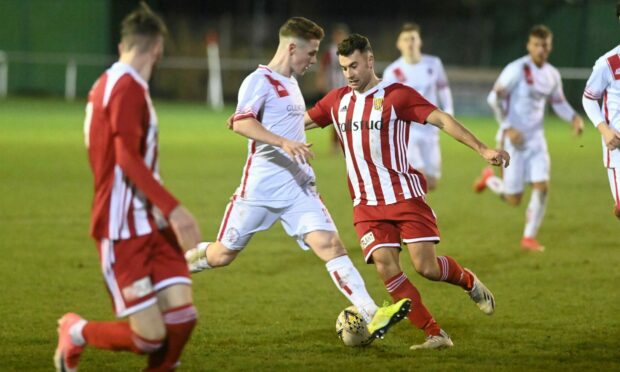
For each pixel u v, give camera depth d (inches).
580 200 1638.8
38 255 1097.4
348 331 734.5
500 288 973.2
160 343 563.5
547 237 1280.8
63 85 3885.3
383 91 746.8
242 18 4133.9
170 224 566.6
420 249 744.3
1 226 1278.3
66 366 604.1
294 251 1160.2
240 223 755.4
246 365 686.5
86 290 934.4
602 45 3678.6
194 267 788.6
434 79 1358.3
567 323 824.9
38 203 1469.0
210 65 3917.3
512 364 693.3
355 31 4050.2
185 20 4114.2
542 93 1175.0
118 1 3902.6
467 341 762.2
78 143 2370.8
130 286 553.3
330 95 782.5
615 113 845.8
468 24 3981.3
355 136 753.0
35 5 3858.3
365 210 759.7
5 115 3139.8
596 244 1229.1
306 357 710.5
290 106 739.4
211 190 1654.8
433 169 1363.2
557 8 3769.7
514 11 3909.9
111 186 551.8
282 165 740.7
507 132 1177.4
